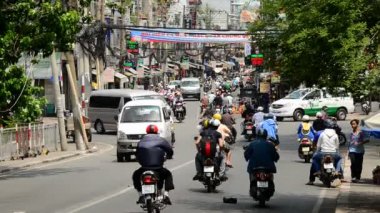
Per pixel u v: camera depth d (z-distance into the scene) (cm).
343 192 2630
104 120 6375
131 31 8906
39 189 2792
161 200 1912
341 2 2103
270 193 2309
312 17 2527
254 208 2258
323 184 2922
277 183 2988
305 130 3966
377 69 2197
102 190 2698
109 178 3142
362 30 2097
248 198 2500
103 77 8050
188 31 8362
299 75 3391
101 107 6397
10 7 3288
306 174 3322
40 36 3341
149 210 1870
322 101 7275
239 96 8931
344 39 2245
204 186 2772
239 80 15225
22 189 2811
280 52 5022
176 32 8281
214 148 2639
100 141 5734
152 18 14175
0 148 4028
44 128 4678
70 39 3488
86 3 3775
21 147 4281
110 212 2117
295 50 3959
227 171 3341
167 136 4203
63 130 4856
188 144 5169
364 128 2791
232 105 7738
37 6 3359
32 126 4447
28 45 3316
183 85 12019
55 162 4175
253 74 13712
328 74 2491
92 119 6475
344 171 3431
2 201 2436
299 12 3662
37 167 3878
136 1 12488
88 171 3519
